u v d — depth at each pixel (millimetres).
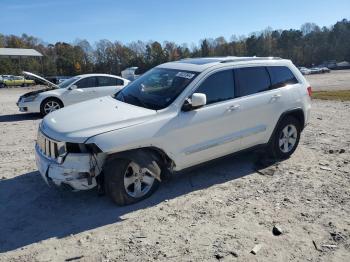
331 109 12664
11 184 5535
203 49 111000
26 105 12344
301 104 6453
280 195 4973
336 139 7914
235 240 3869
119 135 4449
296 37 133375
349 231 4016
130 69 17812
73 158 4395
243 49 120250
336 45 127688
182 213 4500
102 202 4836
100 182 4664
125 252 3699
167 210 4582
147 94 5371
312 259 3531
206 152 5293
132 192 4777
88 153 4379
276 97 6059
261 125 5914
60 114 5094
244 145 5781
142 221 4320
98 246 3820
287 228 4094
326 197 4895
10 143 8203
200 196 4973
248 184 5379
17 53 64188
